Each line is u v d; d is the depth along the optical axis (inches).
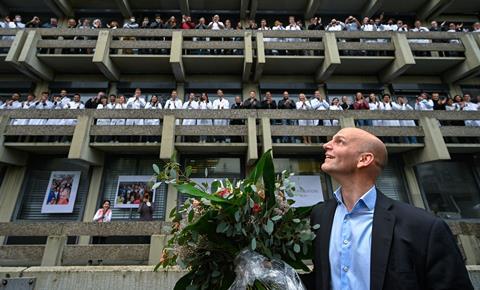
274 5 479.8
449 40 393.7
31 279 158.6
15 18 410.9
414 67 400.2
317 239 60.5
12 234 190.1
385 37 382.3
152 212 311.3
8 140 309.7
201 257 61.6
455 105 348.5
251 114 311.9
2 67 378.6
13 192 319.0
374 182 60.1
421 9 476.4
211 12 482.6
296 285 54.4
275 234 60.6
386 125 324.5
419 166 351.9
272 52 385.4
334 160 61.2
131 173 338.3
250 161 304.0
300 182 337.1
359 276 51.0
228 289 57.0
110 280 162.9
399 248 49.6
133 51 383.9
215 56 369.1
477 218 334.0
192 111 312.7
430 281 46.9
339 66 393.7
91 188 321.7
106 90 390.3
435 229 50.0
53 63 373.4
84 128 297.3
